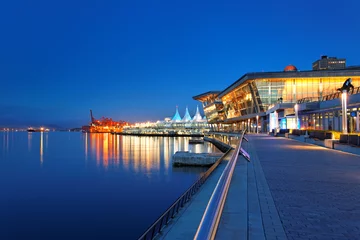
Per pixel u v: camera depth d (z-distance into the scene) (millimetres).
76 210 27812
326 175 11820
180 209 12430
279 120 62594
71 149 102250
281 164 14992
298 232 5691
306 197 8359
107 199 32062
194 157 53281
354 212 6984
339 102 36844
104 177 45719
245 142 32750
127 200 31641
